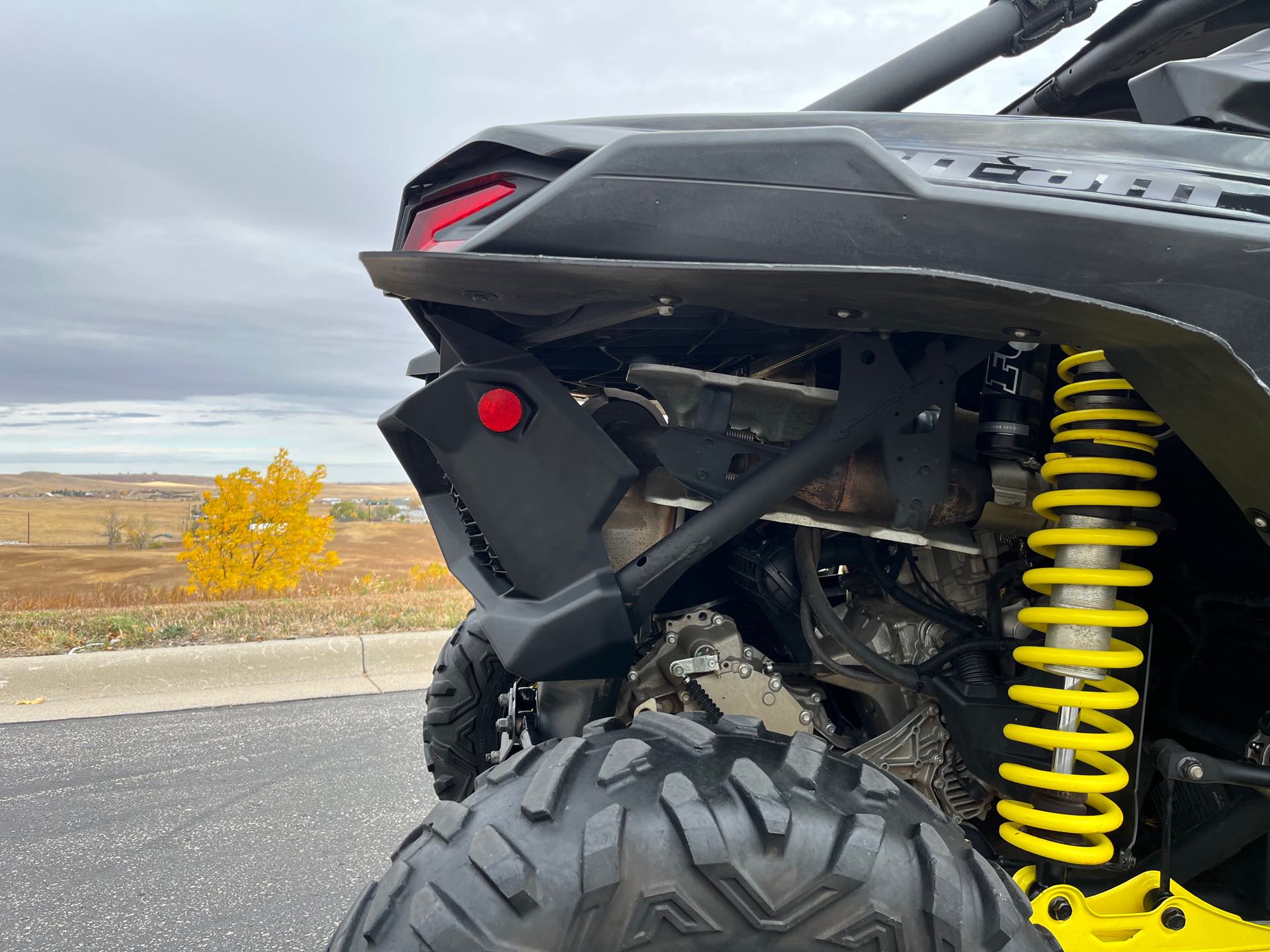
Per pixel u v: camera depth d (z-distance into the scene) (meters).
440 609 8.33
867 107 2.05
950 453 1.67
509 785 1.30
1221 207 1.20
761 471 1.57
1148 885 1.77
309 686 6.06
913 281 1.12
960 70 2.03
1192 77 1.45
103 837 3.57
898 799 1.31
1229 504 1.80
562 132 1.33
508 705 2.52
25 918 2.91
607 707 1.90
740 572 2.09
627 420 1.81
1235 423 1.22
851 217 1.16
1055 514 1.73
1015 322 1.20
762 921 1.12
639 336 1.72
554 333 1.45
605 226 1.21
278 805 3.92
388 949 1.14
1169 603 2.00
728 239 1.18
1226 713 1.93
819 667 2.07
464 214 1.36
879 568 2.02
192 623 7.31
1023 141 1.31
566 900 1.11
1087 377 1.55
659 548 1.55
